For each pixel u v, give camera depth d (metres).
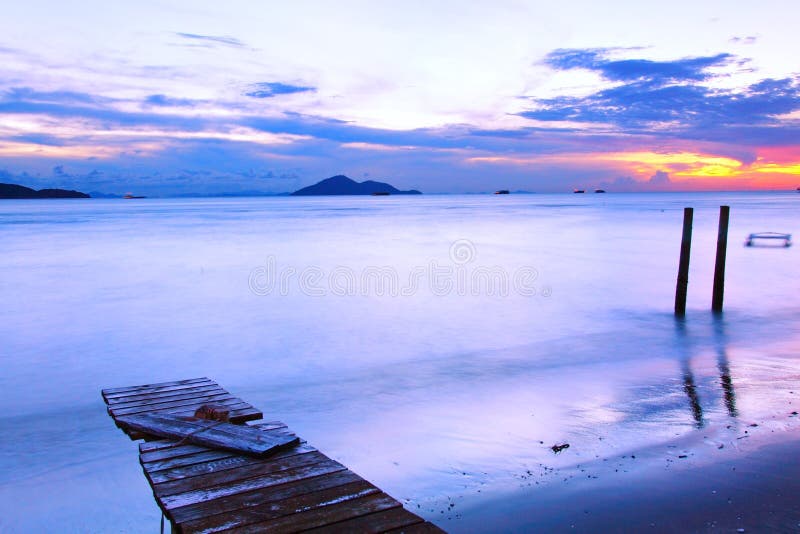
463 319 18.23
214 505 4.02
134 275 27.42
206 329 17.12
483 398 10.52
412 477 7.21
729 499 6.20
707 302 20.55
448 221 73.56
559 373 12.15
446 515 6.16
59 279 26.33
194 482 4.41
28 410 10.70
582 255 35.12
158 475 4.54
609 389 10.80
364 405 10.32
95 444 8.90
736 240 43.16
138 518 6.56
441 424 9.17
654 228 57.69
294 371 12.88
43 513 6.66
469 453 7.93
